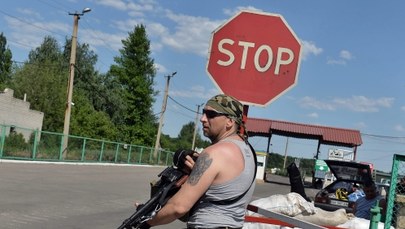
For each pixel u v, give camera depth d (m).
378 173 15.15
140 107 63.72
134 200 14.60
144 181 22.80
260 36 4.70
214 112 3.10
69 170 23.72
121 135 61.59
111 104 63.12
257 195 24.66
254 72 4.69
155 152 44.38
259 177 42.41
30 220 9.59
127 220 2.98
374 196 7.92
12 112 40.56
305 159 53.44
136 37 63.06
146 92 63.59
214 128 3.12
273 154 95.06
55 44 75.06
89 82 64.25
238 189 2.93
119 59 63.78
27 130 28.06
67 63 71.69
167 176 3.04
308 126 47.81
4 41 77.31
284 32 4.65
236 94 4.71
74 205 12.17
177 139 100.56
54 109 50.00
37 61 71.31
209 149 2.95
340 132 47.50
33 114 43.34
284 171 77.00
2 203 11.16
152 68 64.31
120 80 63.97
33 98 49.66
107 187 17.78
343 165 13.10
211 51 4.78
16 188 14.02
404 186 5.01
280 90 4.64
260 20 4.70
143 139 63.75
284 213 4.95
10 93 40.22
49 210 10.98
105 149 34.00
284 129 46.66
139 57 63.38
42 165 24.55
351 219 5.24
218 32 4.77
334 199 14.42
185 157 3.05
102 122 51.53
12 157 24.31
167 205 2.89
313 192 31.81
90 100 65.06
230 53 4.73
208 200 2.92
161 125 50.78
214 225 2.88
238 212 2.97
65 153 28.64
